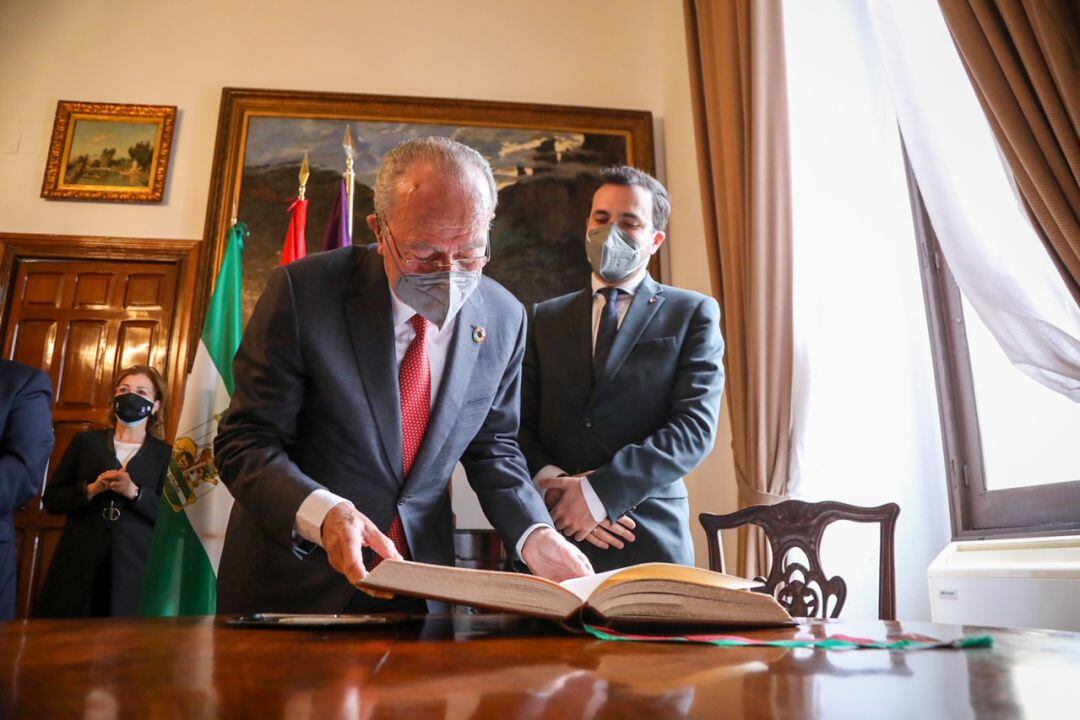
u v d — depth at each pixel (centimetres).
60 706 46
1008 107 211
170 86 505
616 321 213
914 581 292
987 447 283
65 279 477
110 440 360
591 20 544
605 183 223
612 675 60
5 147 487
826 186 335
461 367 151
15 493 259
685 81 482
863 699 50
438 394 148
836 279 326
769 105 335
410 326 151
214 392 327
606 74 536
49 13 512
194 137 498
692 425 194
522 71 530
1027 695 51
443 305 139
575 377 210
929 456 301
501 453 157
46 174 481
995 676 58
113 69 506
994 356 281
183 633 90
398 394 145
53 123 493
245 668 63
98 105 494
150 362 464
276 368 140
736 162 345
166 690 52
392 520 143
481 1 542
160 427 379
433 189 136
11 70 501
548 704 48
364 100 503
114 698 49
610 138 515
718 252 366
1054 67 195
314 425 146
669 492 201
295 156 489
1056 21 195
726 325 349
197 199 488
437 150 141
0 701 48
